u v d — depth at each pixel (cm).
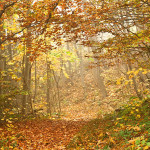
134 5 520
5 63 1260
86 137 638
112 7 548
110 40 652
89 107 1812
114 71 1961
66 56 1365
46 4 539
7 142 610
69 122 1102
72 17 540
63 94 2559
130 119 632
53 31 607
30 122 994
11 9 623
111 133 571
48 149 600
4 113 859
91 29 596
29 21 568
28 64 1298
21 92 895
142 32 597
